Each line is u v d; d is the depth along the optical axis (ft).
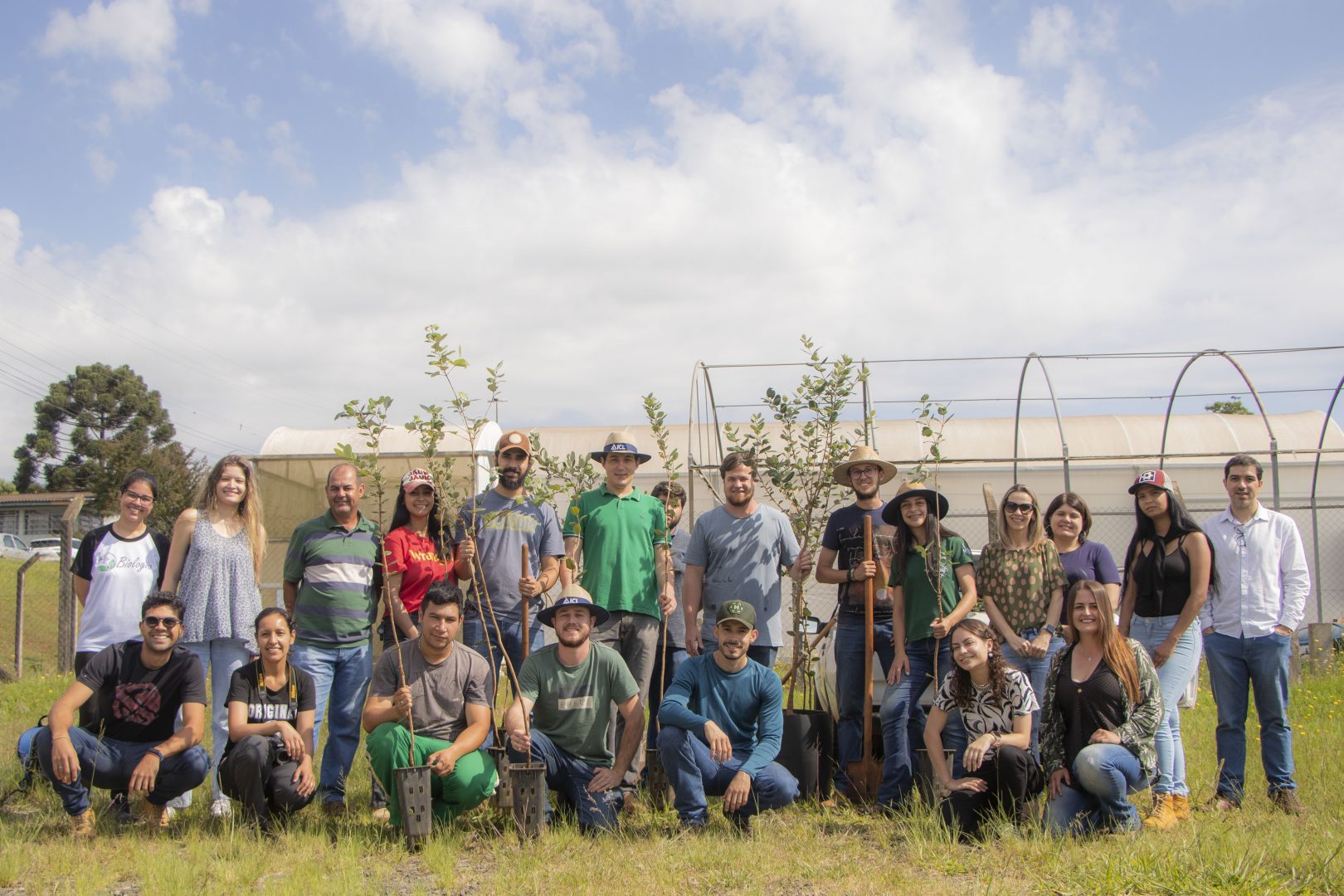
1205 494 52.16
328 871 16.66
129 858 17.33
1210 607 21.72
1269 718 21.11
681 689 19.79
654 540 22.70
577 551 22.95
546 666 19.81
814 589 46.44
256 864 16.75
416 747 18.88
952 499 51.78
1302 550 21.38
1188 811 20.21
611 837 18.52
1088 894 14.83
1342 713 33.06
